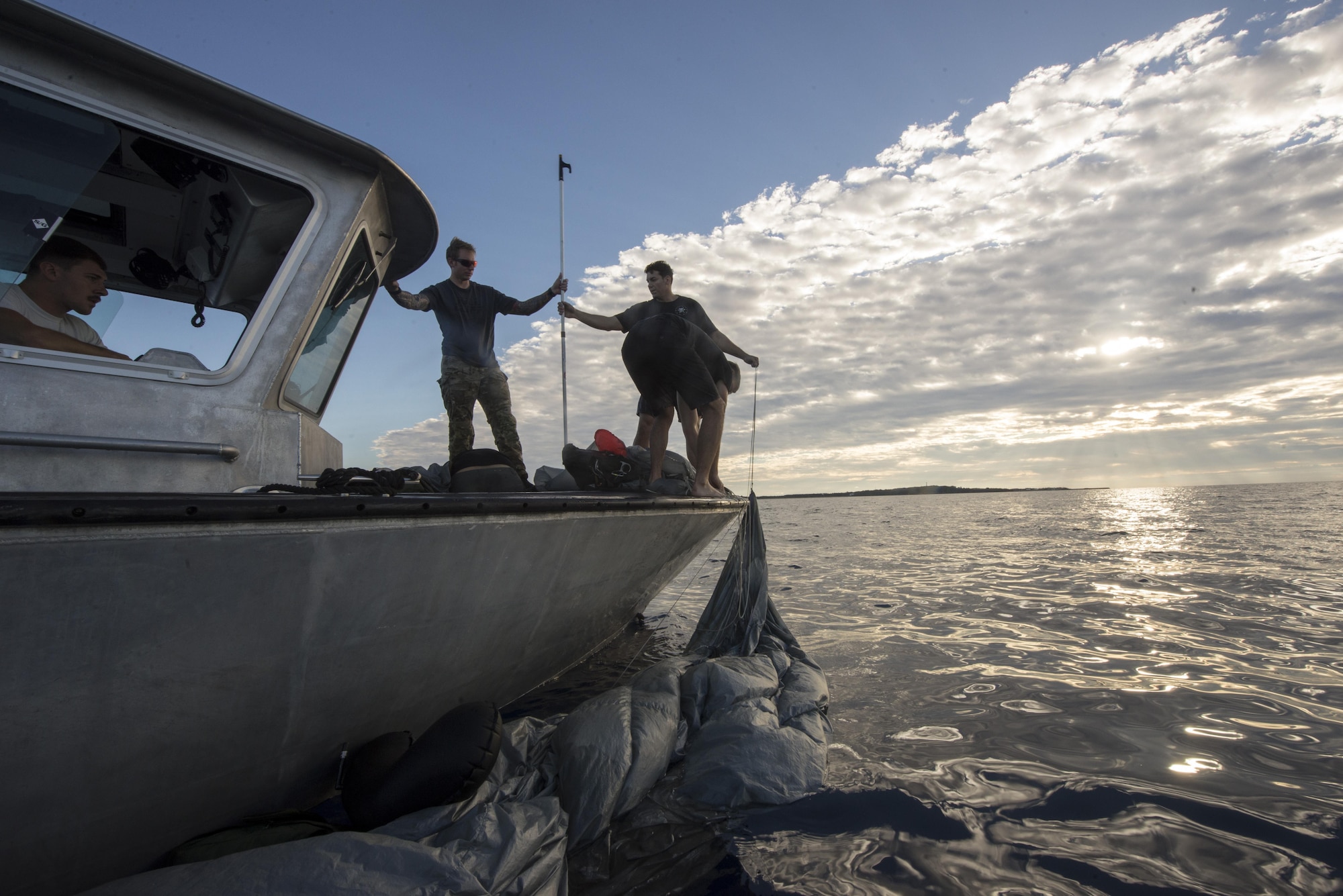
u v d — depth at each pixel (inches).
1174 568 297.9
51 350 67.5
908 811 76.5
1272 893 59.0
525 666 116.9
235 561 57.2
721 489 175.2
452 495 74.7
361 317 109.7
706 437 154.6
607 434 143.6
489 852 62.3
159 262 78.9
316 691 70.3
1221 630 173.8
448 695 95.0
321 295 86.1
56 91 67.6
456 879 54.6
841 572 331.3
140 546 51.6
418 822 66.2
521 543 89.5
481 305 171.8
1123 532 553.0
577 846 71.4
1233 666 138.2
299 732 71.7
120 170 75.6
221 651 59.9
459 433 170.1
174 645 56.6
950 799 79.3
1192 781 83.0
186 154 76.8
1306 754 91.7
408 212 109.0
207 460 73.2
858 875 63.7
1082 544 455.5
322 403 106.1
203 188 80.5
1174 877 62.0
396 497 69.0
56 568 48.4
